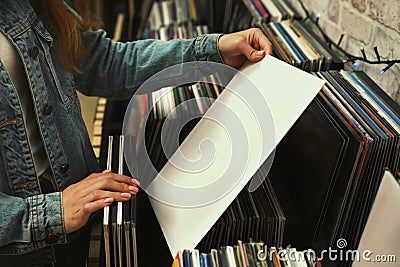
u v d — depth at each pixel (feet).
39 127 3.28
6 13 3.13
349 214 3.00
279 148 3.86
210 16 6.31
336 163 2.91
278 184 3.83
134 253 2.99
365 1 3.88
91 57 3.98
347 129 2.93
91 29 3.95
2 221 2.92
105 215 2.93
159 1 6.84
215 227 3.10
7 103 3.08
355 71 3.66
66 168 3.46
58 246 3.67
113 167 3.50
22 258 3.58
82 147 3.71
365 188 2.94
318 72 3.61
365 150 2.83
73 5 4.35
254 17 4.83
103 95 4.18
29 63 3.18
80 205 2.96
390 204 2.59
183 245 2.94
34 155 3.37
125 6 8.79
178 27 6.14
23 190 3.27
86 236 3.85
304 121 3.41
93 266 3.46
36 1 3.43
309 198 3.26
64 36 3.48
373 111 3.12
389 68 3.55
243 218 3.10
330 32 4.67
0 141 3.11
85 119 5.83
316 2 4.96
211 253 2.89
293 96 2.97
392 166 2.90
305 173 3.34
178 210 3.13
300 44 4.09
